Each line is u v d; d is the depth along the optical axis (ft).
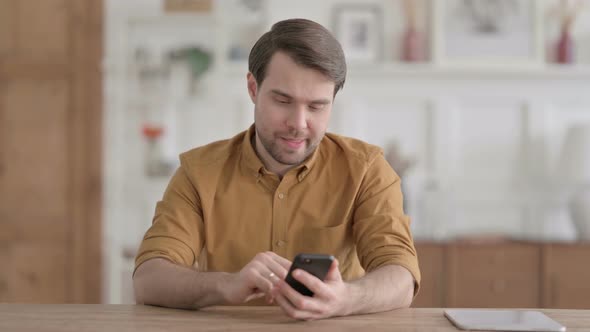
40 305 4.29
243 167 5.22
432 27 12.46
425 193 12.31
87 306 4.29
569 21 12.44
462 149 12.73
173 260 4.71
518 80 12.73
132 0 12.59
